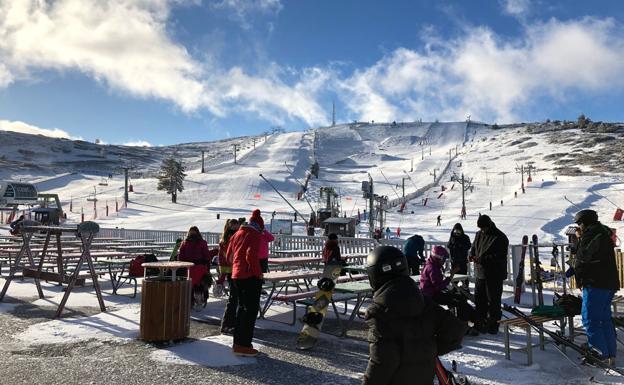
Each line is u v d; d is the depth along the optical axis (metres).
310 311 6.55
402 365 2.81
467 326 2.98
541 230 51.00
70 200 94.50
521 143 190.00
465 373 5.48
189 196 98.44
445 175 138.00
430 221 66.06
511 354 6.30
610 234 5.85
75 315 8.33
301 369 5.53
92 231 8.59
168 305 6.60
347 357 6.07
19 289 11.21
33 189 77.06
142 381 5.04
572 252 9.42
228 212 75.06
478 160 163.62
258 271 6.14
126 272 14.79
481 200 87.88
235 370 5.46
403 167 166.75
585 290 5.82
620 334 7.53
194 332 7.32
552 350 6.48
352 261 16.36
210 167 160.25
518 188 94.50
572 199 74.38
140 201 92.12
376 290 2.95
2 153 189.75
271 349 6.42
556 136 192.50
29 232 9.66
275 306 9.69
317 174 145.50
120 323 7.70
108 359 5.82
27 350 6.18
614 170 118.25
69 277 8.74
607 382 5.16
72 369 5.41
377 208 59.19
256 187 110.69
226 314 7.26
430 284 6.99
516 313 5.58
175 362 5.73
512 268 11.93
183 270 9.20
